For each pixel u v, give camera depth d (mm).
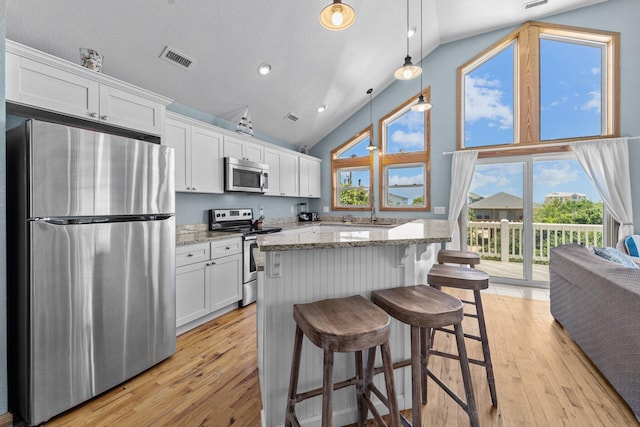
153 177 2016
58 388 1546
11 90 1573
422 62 4504
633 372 1521
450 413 1553
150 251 1999
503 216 4125
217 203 3725
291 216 5242
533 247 3969
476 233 4305
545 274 3971
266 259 1354
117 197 1795
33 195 1459
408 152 4688
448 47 4344
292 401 1244
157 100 2328
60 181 1547
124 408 1624
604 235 3602
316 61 3512
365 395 1375
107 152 1745
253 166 3812
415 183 4719
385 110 4820
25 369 1494
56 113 1805
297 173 4871
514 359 2086
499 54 4117
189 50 2650
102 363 1723
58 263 1545
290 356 1423
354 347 989
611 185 3426
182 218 3256
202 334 2551
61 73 1774
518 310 3059
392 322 1565
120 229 1817
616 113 3504
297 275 1407
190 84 3021
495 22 3883
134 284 1897
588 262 2141
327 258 1448
